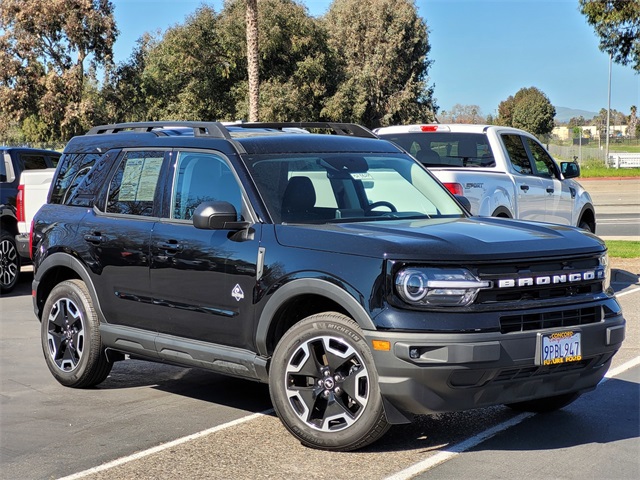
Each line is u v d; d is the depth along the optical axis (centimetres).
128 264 625
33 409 621
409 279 479
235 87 5031
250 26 2686
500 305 486
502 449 514
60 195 720
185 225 598
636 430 554
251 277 543
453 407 481
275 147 606
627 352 782
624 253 1445
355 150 643
